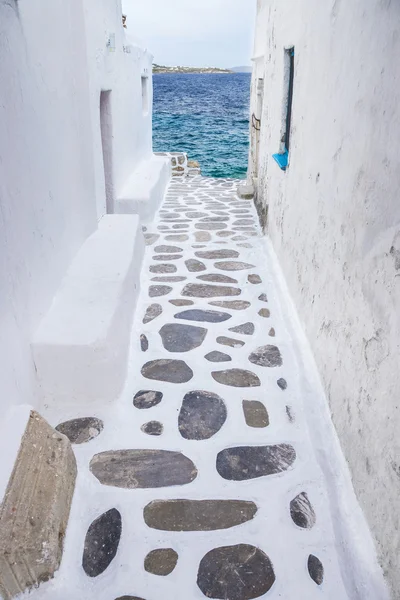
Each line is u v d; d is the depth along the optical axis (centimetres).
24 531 183
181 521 215
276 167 517
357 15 232
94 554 200
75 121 383
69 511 216
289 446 259
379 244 195
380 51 199
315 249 317
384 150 192
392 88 185
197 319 396
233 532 210
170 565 196
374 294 199
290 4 428
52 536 189
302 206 365
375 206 201
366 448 203
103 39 530
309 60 345
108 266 375
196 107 5853
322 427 261
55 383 282
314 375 300
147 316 401
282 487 233
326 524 213
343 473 228
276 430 271
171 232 632
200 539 207
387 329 183
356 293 224
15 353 243
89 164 434
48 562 185
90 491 230
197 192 890
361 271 217
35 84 280
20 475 199
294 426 274
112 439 263
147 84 872
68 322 292
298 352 331
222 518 216
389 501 177
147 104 886
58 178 334
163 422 276
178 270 503
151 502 224
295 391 304
